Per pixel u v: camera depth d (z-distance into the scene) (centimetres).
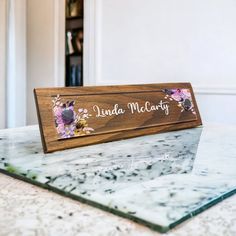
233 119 126
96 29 160
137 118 73
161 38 141
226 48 125
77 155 55
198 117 92
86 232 28
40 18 283
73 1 341
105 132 66
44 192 38
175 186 39
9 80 242
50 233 28
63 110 59
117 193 37
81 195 36
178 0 135
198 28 131
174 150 61
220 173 45
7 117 244
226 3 124
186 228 30
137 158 54
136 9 147
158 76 143
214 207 35
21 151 58
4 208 33
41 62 284
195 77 134
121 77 154
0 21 236
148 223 30
